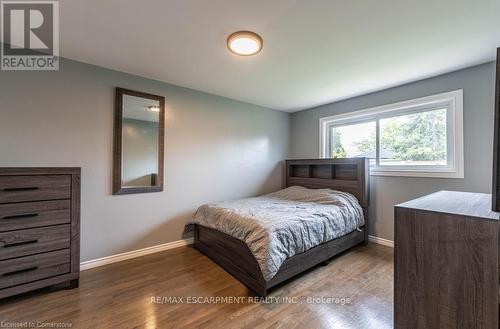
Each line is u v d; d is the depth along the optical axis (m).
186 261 2.61
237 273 2.21
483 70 2.39
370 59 2.30
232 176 3.65
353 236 2.94
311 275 2.29
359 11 1.58
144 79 2.78
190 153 3.17
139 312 1.70
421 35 1.88
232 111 3.65
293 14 1.61
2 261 1.71
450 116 2.66
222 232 2.48
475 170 2.44
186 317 1.65
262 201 3.25
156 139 2.86
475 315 0.85
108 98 2.53
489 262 0.82
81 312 1.69
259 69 2.54
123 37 1.92
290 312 1.72
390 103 3.12
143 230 2.77
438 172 2.69
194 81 2.91
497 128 0.83
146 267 2.45
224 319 1.64
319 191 3.37
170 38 1.93
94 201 2.45
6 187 1.73
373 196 3.28
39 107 2.16
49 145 2.21
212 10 1.58
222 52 2.17
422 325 0.97
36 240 1.84
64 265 1.96
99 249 2.47
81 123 2.38
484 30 1.80
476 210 0.96
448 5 1.52
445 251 0.92
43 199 1.87
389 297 1.91
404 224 1.02
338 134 3.87
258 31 1.82
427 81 2.79
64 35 1.90
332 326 1.58
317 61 2.34
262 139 4.07
